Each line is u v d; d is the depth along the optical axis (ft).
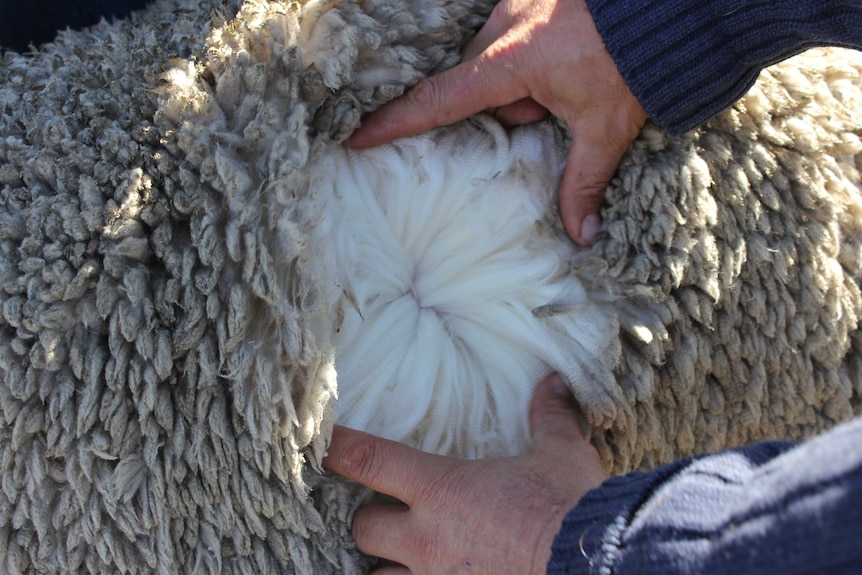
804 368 4.68
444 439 4.62
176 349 3.88
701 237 4.36
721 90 4.21
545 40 4.26
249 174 4.03
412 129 4.45
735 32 4.02
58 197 3.86
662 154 4.46
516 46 4.31
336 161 4.47
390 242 4.63
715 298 4.37
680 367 4.47
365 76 4.33
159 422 3.89
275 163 3.99
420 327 4.66
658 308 4.37
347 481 4.34
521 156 4.56
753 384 4.63
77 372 3.83
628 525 2.80
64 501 3.90
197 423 3.92
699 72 4.11
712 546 2.38
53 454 3.85
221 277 3.94
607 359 4.41
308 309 4.01
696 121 4.32
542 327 4.55
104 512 3.93
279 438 3.97
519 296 4.61
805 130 4.60
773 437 4.86
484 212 4.58
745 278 4.50
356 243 4.48
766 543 2.20
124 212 3.84
